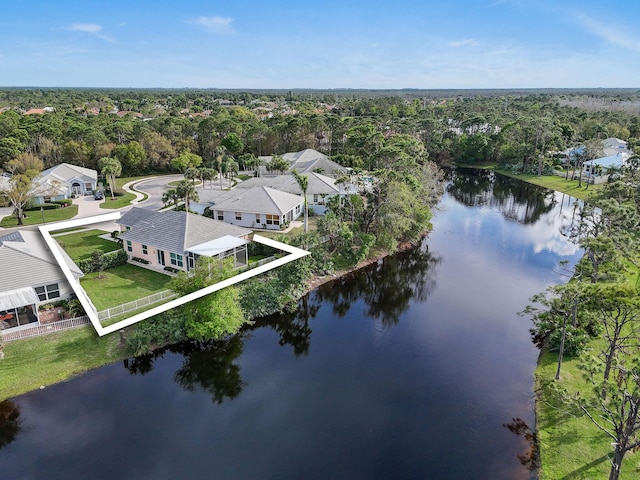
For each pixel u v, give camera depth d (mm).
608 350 21703
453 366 27062
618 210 31109
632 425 15039
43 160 83750
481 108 183875
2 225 50469
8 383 23844
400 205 44531
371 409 23125
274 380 25781
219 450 20297
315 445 20672
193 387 25125
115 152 86875
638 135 115125
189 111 177500
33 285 29359
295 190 59562
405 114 175625
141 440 20812
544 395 23688
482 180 91688
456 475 18891
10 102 190875
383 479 18719
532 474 18781
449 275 41844
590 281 28812
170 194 52938
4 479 18484
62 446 20312
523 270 42938
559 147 97938
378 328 32125
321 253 41125
